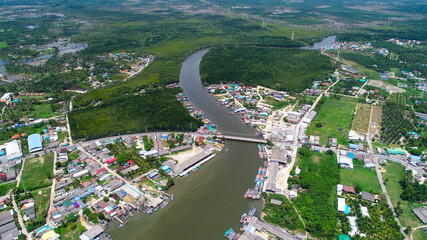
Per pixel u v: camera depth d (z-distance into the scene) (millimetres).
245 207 159625
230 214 155125
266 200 162250
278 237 137125
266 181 176750
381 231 138625
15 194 164000
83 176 179625
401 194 163750
